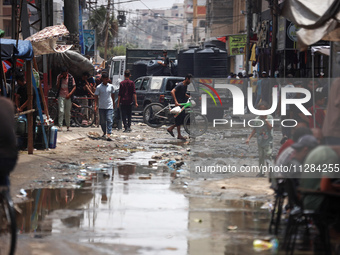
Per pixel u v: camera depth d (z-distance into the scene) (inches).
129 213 484.4
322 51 1072.8
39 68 1320.1
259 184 628.7
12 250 330.6
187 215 480.1
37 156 799.7
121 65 2330.2
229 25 4441.4
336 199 370.3
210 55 2100.1
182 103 1135.0
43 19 1106.7
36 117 882.1
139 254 369.7
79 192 571.8
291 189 382.3
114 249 380.2
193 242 399.5
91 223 448.8
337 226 445.1
